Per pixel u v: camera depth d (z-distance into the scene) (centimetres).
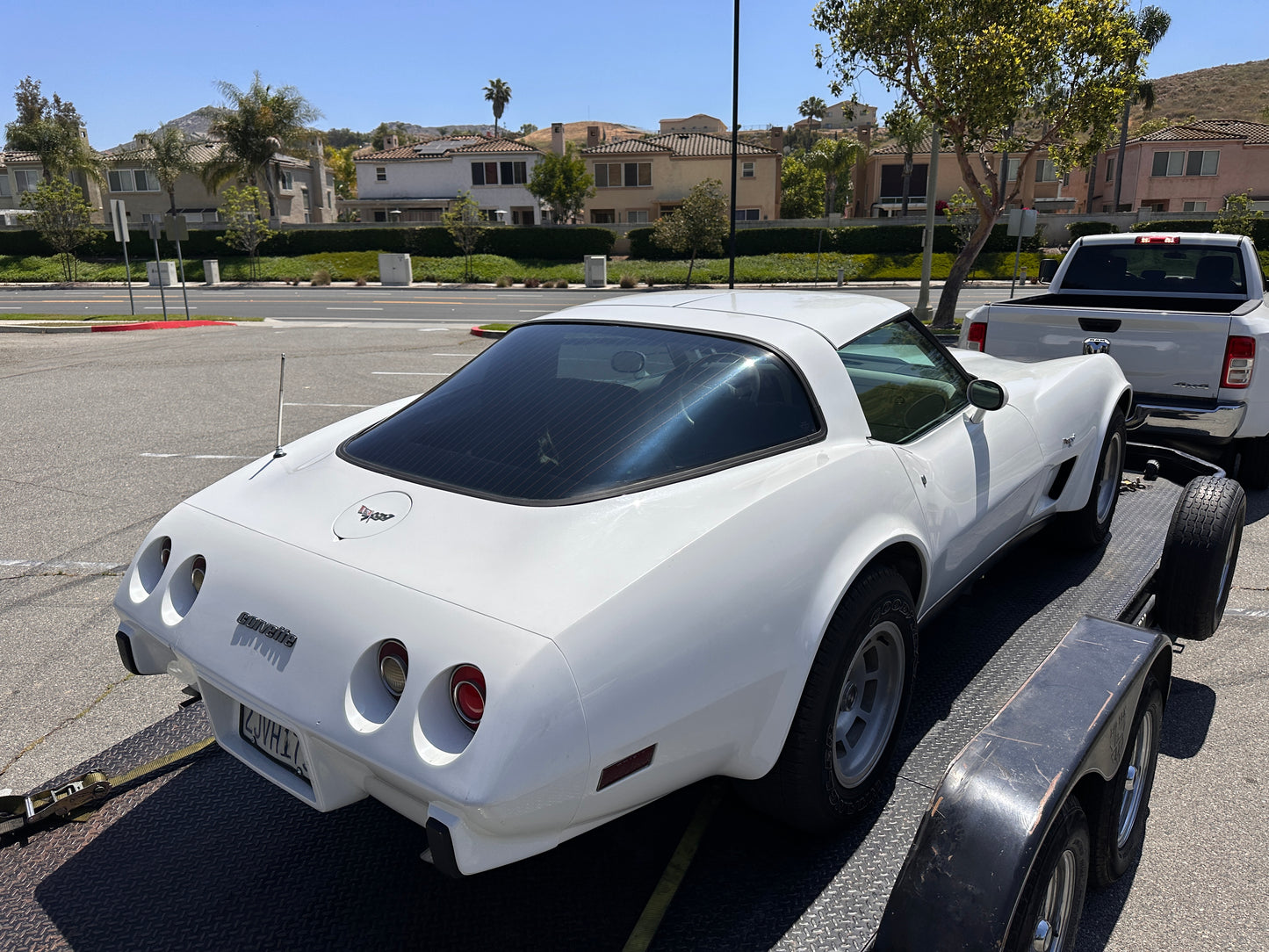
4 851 243
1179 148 5691
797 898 211
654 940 200
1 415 913
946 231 4338
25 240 4534
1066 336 546
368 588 183
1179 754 299
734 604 189
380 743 166
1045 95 1719
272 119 4959
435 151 6253
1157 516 440
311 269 4409
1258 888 235
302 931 211
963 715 274
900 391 277
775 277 4000
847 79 1834
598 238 4581
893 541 228
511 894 220
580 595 174
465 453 225
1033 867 162
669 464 211
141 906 221
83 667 371
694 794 255
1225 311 586
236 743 215
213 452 747
